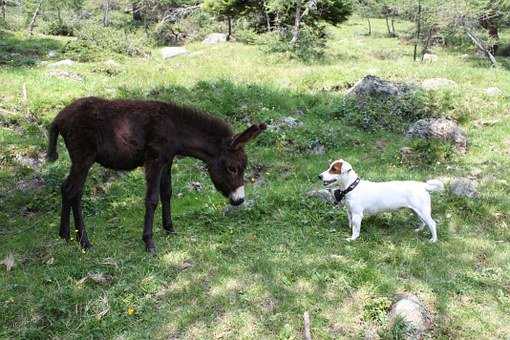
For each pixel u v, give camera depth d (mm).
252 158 3703
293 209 2801
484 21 8367
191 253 2389
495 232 2594
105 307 1979
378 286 2035
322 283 2100
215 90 5043
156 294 2086
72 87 4863
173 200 3072
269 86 5301
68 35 9906
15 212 2934
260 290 2062
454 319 1898
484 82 5562
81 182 2383
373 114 4473
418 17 8070
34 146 3629
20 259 2367
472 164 3576
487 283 2113
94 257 2371
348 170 2449
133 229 2668
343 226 2625
